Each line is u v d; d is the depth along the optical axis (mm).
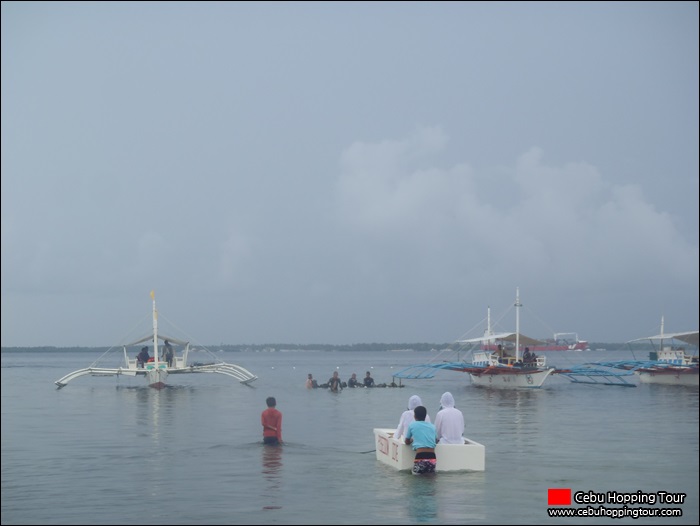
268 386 70438
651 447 26656
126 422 36062
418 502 17484
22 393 60219
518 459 23734
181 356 74062
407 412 21766
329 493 18438
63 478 20531
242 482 19812
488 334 73000
